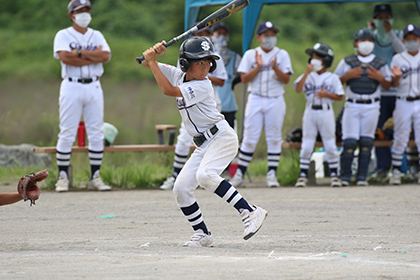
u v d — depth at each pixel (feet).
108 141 119.03
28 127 205.57
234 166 128.26
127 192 108.99
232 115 124.36
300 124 182.39
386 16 123.44
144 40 324.19
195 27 62.80
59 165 109.50
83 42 107.86
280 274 49.19
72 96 106.93
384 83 114.52
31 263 53.83
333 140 115.34
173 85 63.62
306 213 84.74
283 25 320.70
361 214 83.82
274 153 115.65
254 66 114.42
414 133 116.98
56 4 344.90
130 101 260.21
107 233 70.85
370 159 123.34
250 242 65.16
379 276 48.73
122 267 51.85
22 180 57.77
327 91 114.21
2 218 81.71
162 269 50.98
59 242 65.10
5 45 313.73
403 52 117.39
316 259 55.57
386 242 65.05
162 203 94.99
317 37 316.81
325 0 122.11
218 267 51.78
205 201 96.84
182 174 62.75
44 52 311.27
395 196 101.04
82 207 91.20
